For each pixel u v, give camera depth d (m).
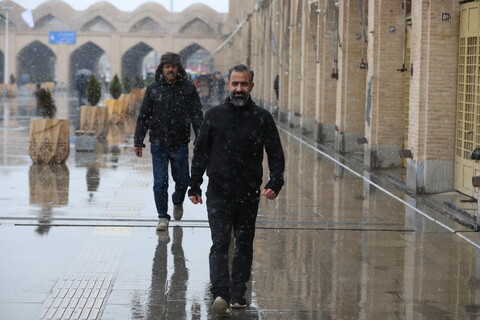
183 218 9.30
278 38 30.09
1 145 17.47
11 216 9.21
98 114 18.92
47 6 61.97
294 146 18.72
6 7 55.06
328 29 19.38
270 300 6.22
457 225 9.20
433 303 6.19
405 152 11.78
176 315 5.83
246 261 6.09
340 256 7.65
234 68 5.98
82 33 61.91
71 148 17.16
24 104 38.50
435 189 11.57
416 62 11.75
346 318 5.81
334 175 13.55
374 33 14.45
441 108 11.59
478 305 6.15
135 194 10.96
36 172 13.05
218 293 5.81
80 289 6.42
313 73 22.12
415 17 11.87
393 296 6.36
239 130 5.98
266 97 34.31
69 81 62.12
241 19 49.59
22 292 6.30
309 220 9.42
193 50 71.38
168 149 8.55
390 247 8.05
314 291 6.47
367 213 9.95
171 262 7.31
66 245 7.88
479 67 10.72
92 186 11.62
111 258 7.42
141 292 6.38
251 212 6.07
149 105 8.44
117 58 62.25
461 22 11.46
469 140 11.09
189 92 8.41
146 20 63.25
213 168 6.01
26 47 63.69
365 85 16.97
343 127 17.03
